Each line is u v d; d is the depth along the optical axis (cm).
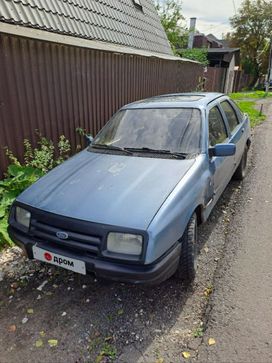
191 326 244
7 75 439
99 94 655
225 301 265
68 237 242
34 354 224
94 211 241
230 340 228
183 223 258
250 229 379
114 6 889
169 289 286
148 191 258
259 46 4069
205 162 316
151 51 994
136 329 243
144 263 223
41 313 262
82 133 611
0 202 403
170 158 313
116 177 284
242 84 3528
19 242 269
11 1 515
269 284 283
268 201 455
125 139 358
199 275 302
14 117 462
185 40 2848
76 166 321
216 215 421
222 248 344
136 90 825
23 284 299
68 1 673
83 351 225
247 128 541
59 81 536
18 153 479
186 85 1280
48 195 273
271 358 212
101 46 635
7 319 257
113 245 228
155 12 1287
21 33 443
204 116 353
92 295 281
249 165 623
